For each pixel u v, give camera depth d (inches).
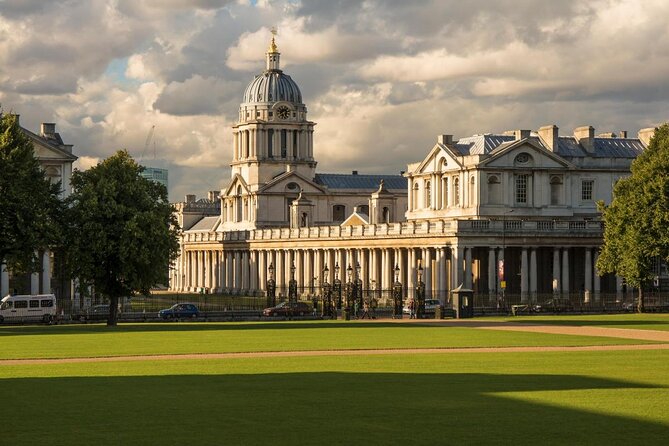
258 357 3459.6
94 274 5905.5
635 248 6673.2
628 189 6835.6
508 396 2439.7
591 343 4055.1
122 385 2662.4
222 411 2245.3
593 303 7500.0
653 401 2362.2
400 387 2608.3
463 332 4800.7
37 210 5777.6
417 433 2005.4
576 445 1898.4
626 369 3019.2
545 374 2886.3
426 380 2753.4
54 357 3444.9
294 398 2421.3
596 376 2832.2
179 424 2098.9
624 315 6653.5
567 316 6604.3
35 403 2352.4
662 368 3046.3
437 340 4227.4
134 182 6097.4
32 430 2039.9
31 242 5713.6
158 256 5974.4
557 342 4106.8
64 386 2642.7
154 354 3560.5
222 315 6781.5
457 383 2684.5
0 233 5762.8
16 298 6122.1
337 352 3656.5
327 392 2519.7
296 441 1936.5
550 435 1982.0
